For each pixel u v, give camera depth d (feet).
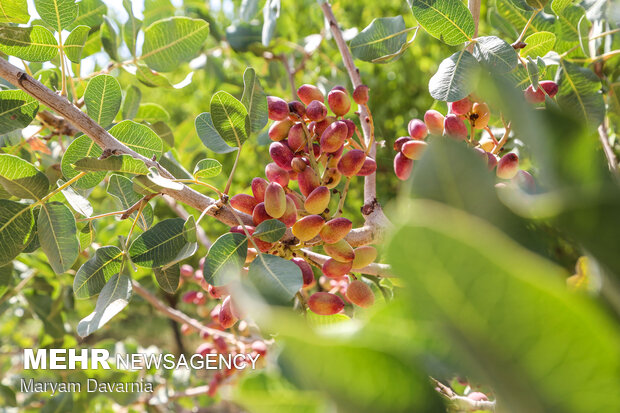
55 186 2.39
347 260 1.62
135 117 2.74
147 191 1.75
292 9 5.64
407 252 0.51
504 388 0.53
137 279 3.70
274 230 1.57
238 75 4.81
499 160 1.67
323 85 3.61
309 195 1.66
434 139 0.70
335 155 1.75
